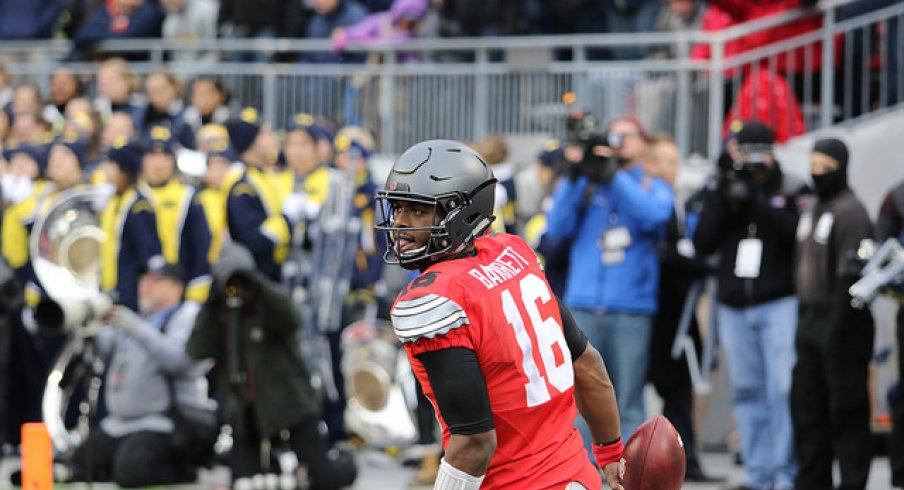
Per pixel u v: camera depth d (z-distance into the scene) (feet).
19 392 113.91
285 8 144.77
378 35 138.10
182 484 98.94
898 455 87.04
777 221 91.35
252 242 106.73
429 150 44.60
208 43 144.15
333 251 110.11
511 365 43.24
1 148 137.08
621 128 96.78
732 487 92.38
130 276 112.16
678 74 123.95
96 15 149.69
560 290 98.89
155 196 112.68
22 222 117.39
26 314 113.50
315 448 92.12
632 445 45.42
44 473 64.23
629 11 134.21
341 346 112.47
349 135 115.55
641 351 94.38
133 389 98.12
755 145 92.22
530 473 43.57
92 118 129.39
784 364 91.20
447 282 42.83
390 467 106.83
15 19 155.94
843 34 116.37
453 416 42.34
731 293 92.48
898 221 89.25
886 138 112.47
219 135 115.55
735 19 121.70
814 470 88.12
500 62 133.28
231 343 90.22
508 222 111.04
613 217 94.48
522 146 129.49
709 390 106.01
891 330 106.52
